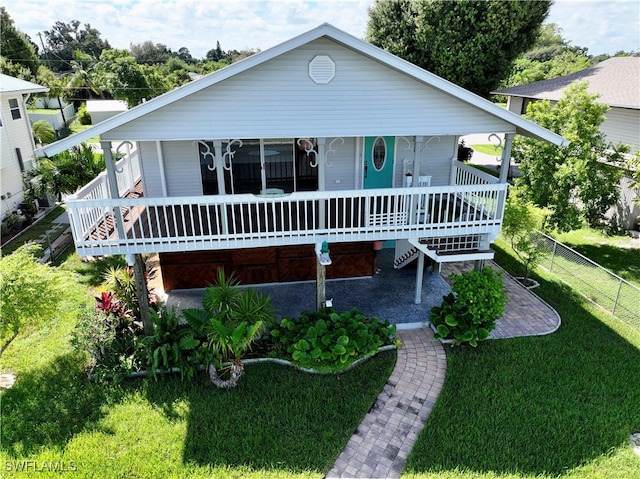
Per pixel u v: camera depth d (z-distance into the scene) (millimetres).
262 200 9172
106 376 8766
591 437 7469
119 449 7305
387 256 14016
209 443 7391
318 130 9078
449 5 24391
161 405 8203
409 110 9180
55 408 8141
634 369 9109
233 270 11930
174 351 8695
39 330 10555
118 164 12109
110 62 48031
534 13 24250
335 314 9883
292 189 12242
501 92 24625
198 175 11758
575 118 13766
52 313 9203
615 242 15695
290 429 7652
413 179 9914
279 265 12094
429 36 25094
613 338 10188
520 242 12289
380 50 8188
